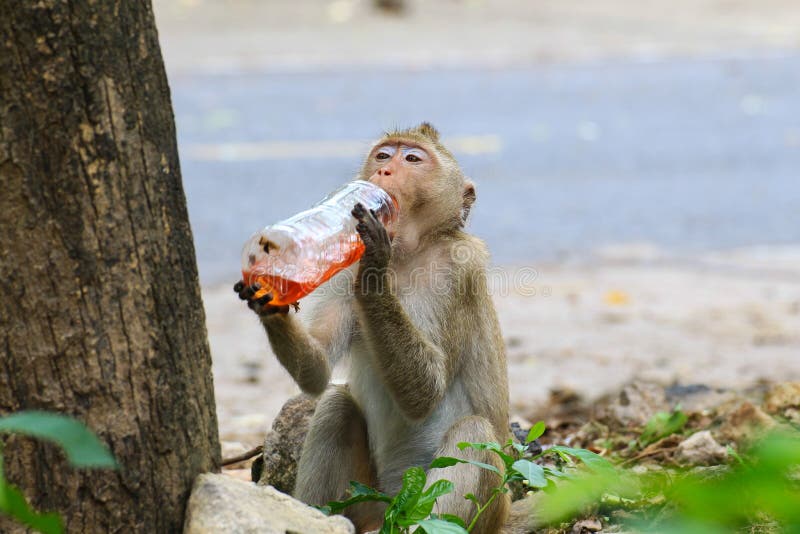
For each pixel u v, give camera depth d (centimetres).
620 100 3738
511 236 2414
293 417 1031
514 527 923
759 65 4281
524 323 1884
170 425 693
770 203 2686
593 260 2289
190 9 4991
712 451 1081
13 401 660
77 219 659
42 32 641
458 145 3148
